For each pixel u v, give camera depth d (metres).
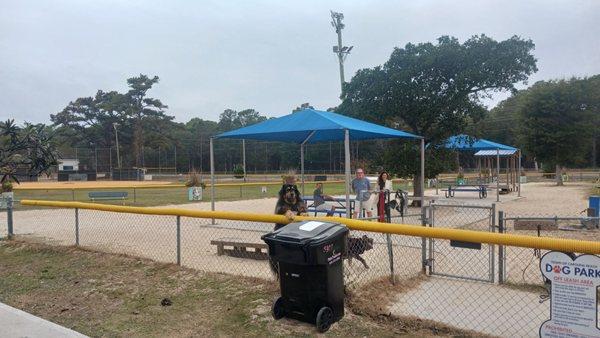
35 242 9.95
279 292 5.68
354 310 5.06
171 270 7.02
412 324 4.75
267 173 73.00
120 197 23.52
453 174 55.66
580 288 3.58
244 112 113.12
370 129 11.20
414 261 7.43
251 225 12.49
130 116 78.88
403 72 17.66
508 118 72.69
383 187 12.75
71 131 80.56
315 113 11.33
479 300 5.62
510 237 4.10
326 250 4.42
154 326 5.11
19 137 14.35
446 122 18.02
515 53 17.14
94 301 6.05
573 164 38.28
